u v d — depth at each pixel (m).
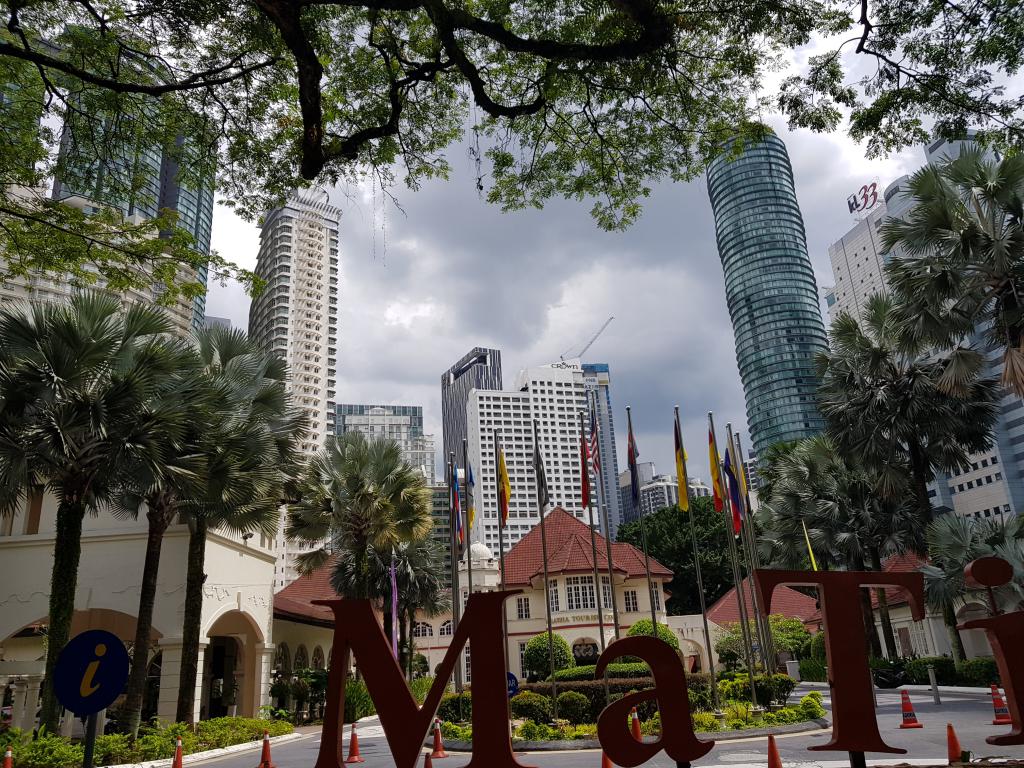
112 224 12.04
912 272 21.95
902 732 16.56
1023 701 7.59
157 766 15.95
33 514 24.38
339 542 31.03
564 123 12.30
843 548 31.83
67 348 15.75
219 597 24.14
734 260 164.88
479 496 141.88
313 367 121.94
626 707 7.66
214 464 18.31
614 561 36.25
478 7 10.77
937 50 10.46
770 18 9.98
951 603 27.95
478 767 7.45
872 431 27.97
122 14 10.60
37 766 14.25
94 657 6.66
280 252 122.12
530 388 151.25
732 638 33.44
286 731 24.30
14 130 11.15
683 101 11.48
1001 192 20.30
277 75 11.19
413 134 12.22
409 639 37.12
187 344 19.39
